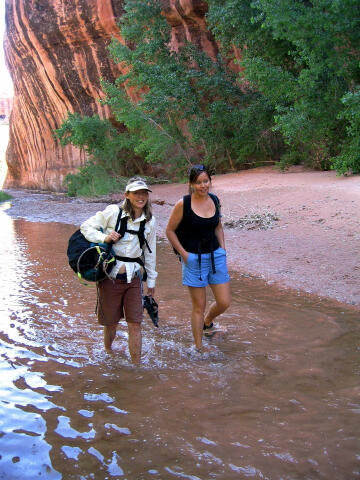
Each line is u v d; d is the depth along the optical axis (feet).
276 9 41.37
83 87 99.40
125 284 12.05
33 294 19.29
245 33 55.67
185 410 9.68
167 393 10.46
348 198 32.24
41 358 12.57
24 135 131.44
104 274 11.81
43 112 115.44
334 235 25.08
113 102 72.84
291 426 8.96
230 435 8.70
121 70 90.43
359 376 11.00
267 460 7.91
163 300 18.04
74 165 113.09
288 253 23.44
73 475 7.64
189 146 76.89
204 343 13.42
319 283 18.56
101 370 11.78
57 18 93.86
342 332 13.73
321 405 9.74
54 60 100.32
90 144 86.63
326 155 52.70
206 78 67.77
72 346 13.46
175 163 78.18
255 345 13.14
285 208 33.68
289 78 47.24
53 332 14.66
